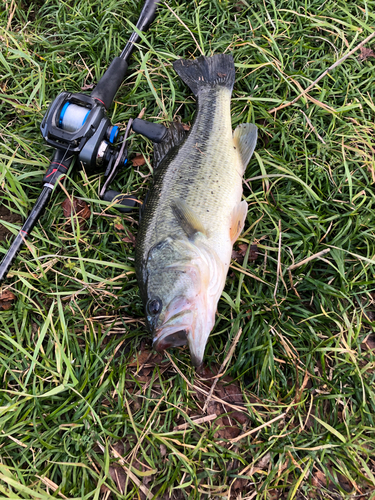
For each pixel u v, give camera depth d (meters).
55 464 0.45
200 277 0.43
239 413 0.47
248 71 0.57
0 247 0.49
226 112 0.51
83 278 0.49
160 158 0.51
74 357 0.49
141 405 0.48
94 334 0.49
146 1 0.57
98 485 0.42
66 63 0.58
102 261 0.49
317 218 0.52
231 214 0.47
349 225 0.51
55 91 0.58
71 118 0.48
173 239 0.45
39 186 0.55
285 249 0.51
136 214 0.53
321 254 0.49
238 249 0.52
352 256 0.51
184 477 0.45
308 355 0.48
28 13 0.61
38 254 0.52
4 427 0.46
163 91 0.57
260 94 0.56
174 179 0.47
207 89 0.52
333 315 0.49
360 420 0.46
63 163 0.50
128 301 0.50
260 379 0.47
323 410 0.47
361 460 0.44
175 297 0.43
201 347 0.43
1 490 0.42
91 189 0.53
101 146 0.49
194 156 0.48
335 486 0.45
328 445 0.45
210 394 0.46
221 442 0.46
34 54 0.58
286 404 0.47
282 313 0.50
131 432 0.47
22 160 0.52
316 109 0.55
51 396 0.47
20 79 0.58
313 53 0.57
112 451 0.45
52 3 0.61
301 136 0.55
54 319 0.50
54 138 0.48
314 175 0.53
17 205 0.51
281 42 0.57
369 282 0.49
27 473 0.45
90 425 0.46
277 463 0.45
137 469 0.45
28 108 0.55
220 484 0.45
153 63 0.58
